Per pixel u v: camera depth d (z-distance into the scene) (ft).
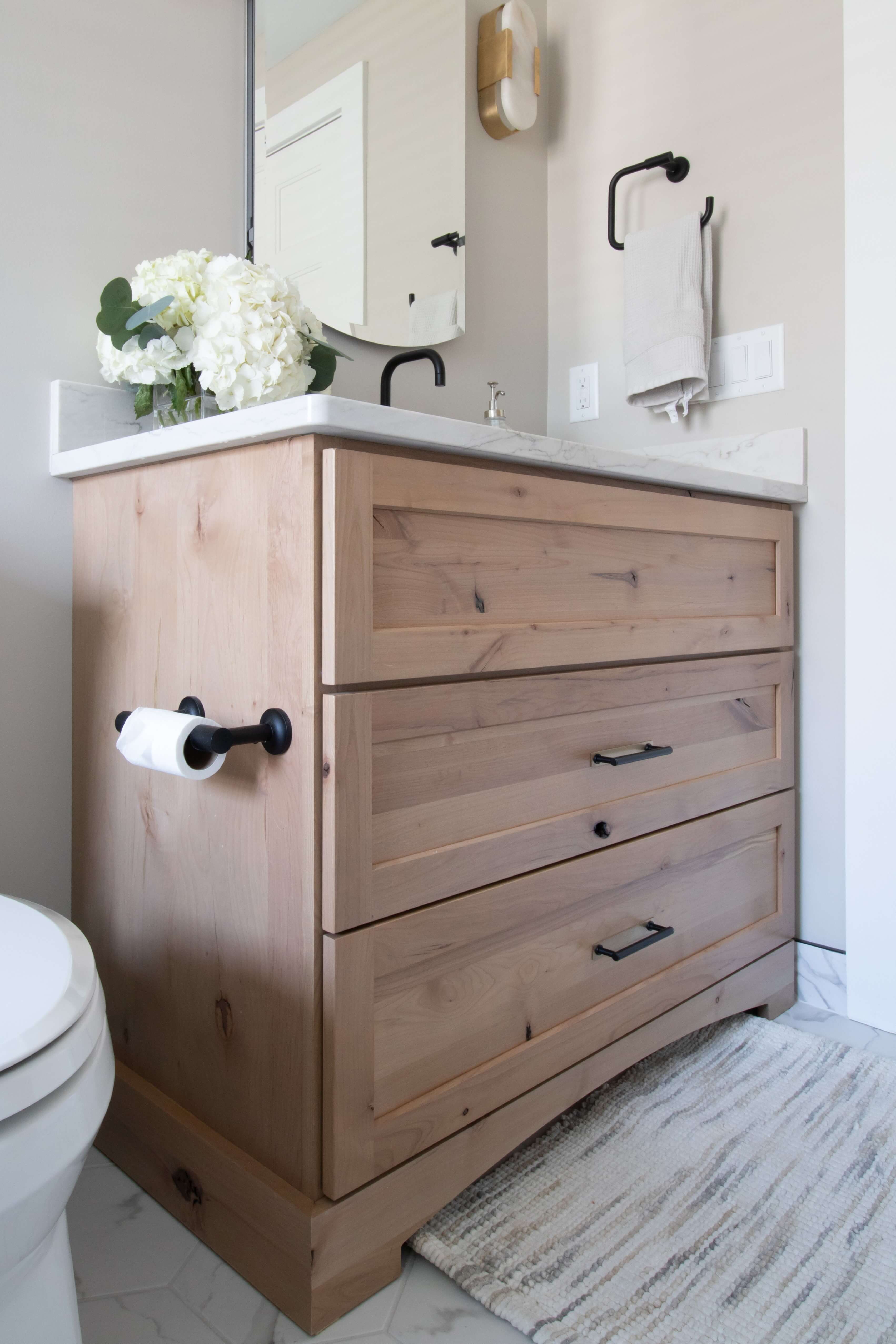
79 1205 3.43
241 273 3.63
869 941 4.86
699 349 5.11
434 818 3.04
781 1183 3.53
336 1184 2.75
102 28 3.95
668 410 5.42
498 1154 3.32
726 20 5.20
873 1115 4.01
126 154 4.05
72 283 3.91
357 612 2.74
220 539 3.10
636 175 5.68
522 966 3.40
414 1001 2.98
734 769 4.60
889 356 4.63
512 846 3.31
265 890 2.93
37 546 3.85
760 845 4.82
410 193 5.30
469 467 3.11
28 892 3.90
